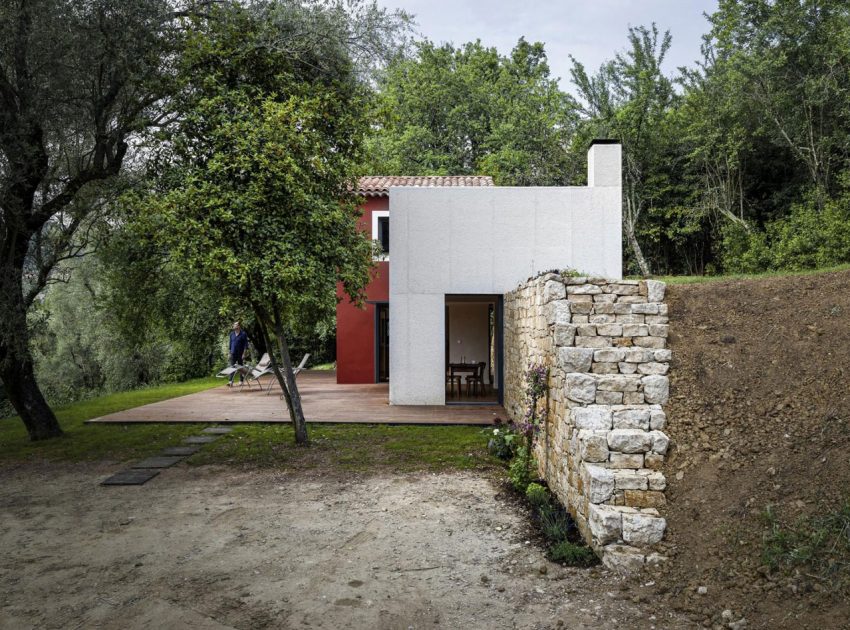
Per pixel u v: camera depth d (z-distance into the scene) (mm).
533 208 12219
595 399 5410
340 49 10109
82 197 9352
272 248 7984
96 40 8234
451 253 12227
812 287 6926
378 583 4289
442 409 11789
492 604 3922
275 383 17062
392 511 5945
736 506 4344
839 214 16516
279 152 7910
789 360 5586
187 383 19719
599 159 12297
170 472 7605
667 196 25266
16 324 8711
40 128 8453
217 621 3752
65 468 7930
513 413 10469
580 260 12234
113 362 24531
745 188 23266
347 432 9758
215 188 7793
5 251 8688
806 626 3336
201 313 14836
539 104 30109
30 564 4777
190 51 8539
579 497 5062
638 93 23703
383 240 16594
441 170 28359
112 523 5766
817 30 20031
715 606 3678
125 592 4211
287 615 3818
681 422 5176
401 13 10508
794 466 4477
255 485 6988
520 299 9469
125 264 10195
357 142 9547
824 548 3773
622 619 3658
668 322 6484
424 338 12266
